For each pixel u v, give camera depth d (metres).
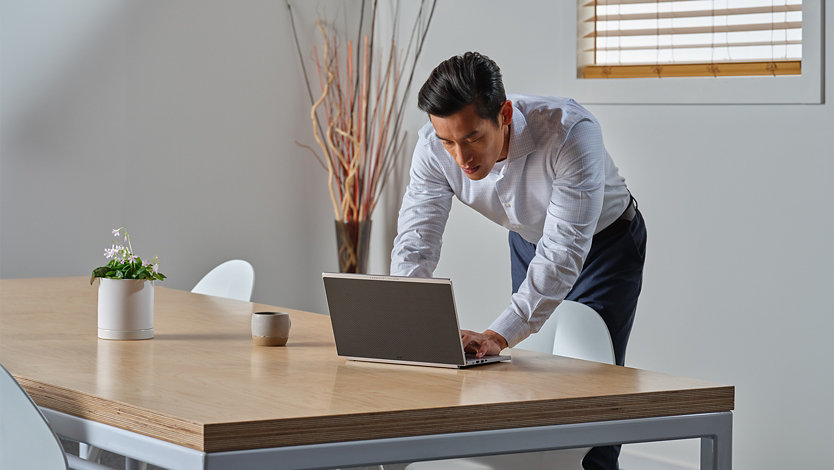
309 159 5.11
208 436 1.34
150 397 1.54
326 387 1.66
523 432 1.56
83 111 4.33
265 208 4.95
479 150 2.08
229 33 4.78
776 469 3.53
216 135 4.75
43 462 1.54
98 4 4.35
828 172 3.39
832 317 3.38
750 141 3.60
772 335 3.54
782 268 3.52
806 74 3.44
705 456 1.73
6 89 4.12
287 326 2.13
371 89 5.20
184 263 4.67
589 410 1.61
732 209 3.65
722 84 3.66
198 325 2.39
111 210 4.43
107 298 2.15
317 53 5.11
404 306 1.87
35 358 1.90
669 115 3.82
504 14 4.46
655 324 3.89
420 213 2.54
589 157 2.27
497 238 4.53
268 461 1.37
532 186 2.44
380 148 5.08
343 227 4.95
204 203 4.73
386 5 5.13
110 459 3.73
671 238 3.83
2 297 2.81
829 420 3.38
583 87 4.11
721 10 3.78
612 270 2.83
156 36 4.54
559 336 2.36
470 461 2.24
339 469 1.45
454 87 2.01
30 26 4.17
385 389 1.65
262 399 1.54
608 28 4.10
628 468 3.90
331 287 1.94
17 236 4.17
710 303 3.72
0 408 1.55
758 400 3.58
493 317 4.56
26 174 4.19
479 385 1.70
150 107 4.53
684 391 1.68
